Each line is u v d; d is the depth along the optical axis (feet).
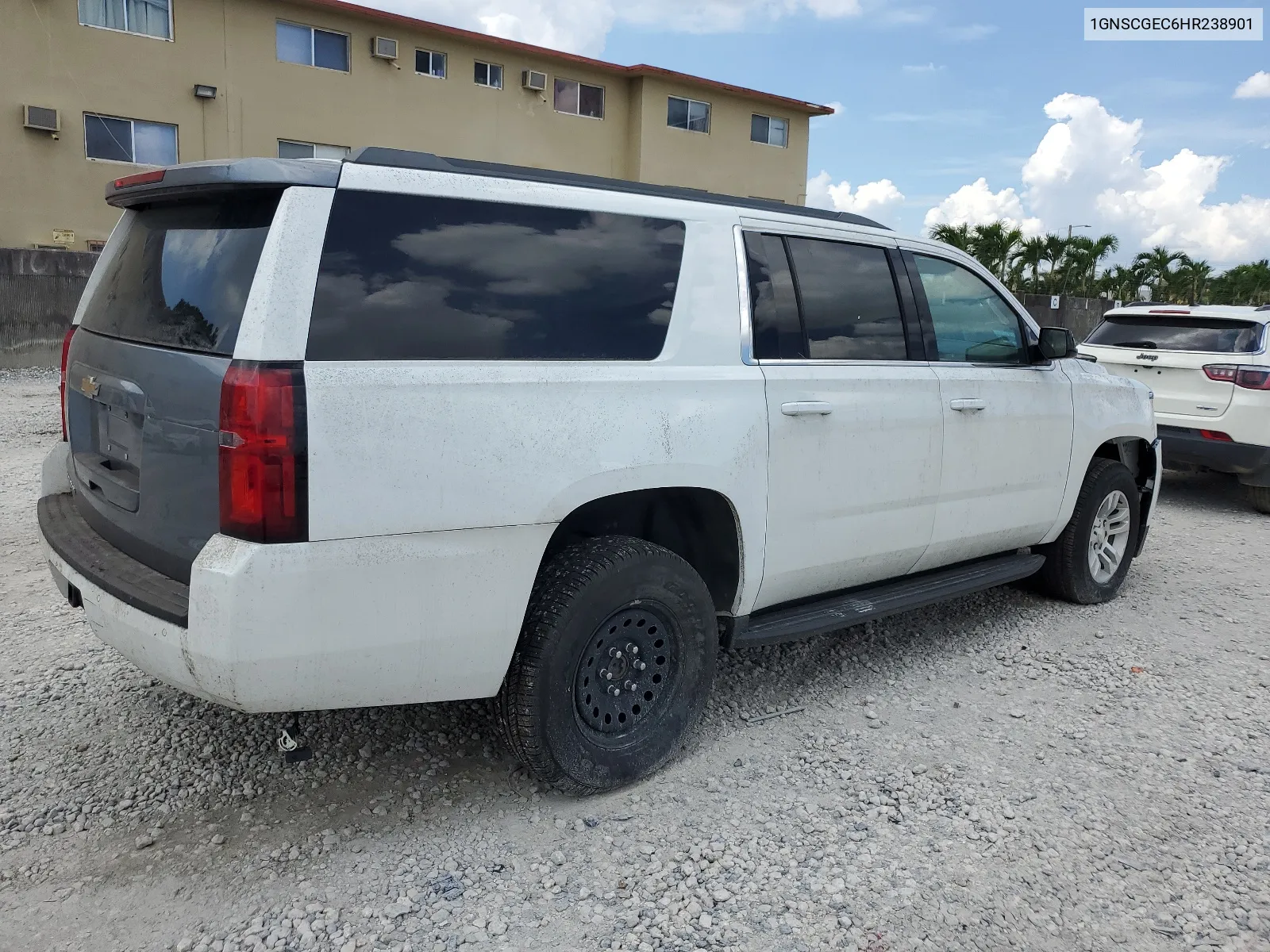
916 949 8.52
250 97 72.90
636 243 10.85
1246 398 26.81
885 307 13.71
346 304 8.66
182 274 9.44
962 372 14.58
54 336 51.49
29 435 31.40
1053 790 11.31
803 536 12.30
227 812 10.36
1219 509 28.96
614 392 10.21
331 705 8.92
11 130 65.05
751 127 100.99
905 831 10.37
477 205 9.67
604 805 10.74
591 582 10.14
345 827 10.14
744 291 11.70
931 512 14.14
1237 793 11.35
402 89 79.77
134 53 68.13
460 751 11.84
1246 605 18.63
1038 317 82.43
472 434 9.12
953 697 13.92
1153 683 14.55
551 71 87.97
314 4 73.82
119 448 10.06
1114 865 9.86
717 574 12.00
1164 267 132.87
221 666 8.22
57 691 12.95
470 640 9.37
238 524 8.20
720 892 9.22
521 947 8.39
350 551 8.54
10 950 8.14
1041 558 16.93
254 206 8.96
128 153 69.26
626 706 10.98
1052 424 16.21
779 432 11.74
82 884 9.07
